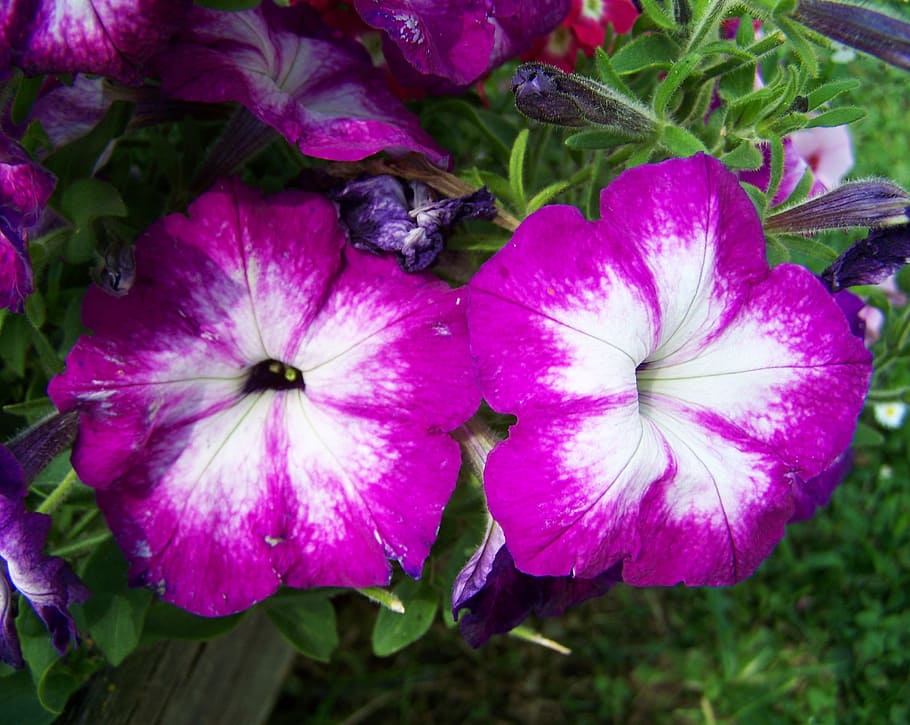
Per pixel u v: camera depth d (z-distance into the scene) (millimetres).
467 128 283
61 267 228
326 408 191
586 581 203
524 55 258
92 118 201
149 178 253
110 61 172
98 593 213
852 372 201
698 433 196
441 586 245
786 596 448
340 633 446
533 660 449
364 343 188
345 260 190
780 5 188
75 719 247
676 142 197
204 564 189
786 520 202
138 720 268
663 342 194
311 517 189
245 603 189
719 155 218
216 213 186
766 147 234
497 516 170
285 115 196
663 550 191
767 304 197
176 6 174
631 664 448
